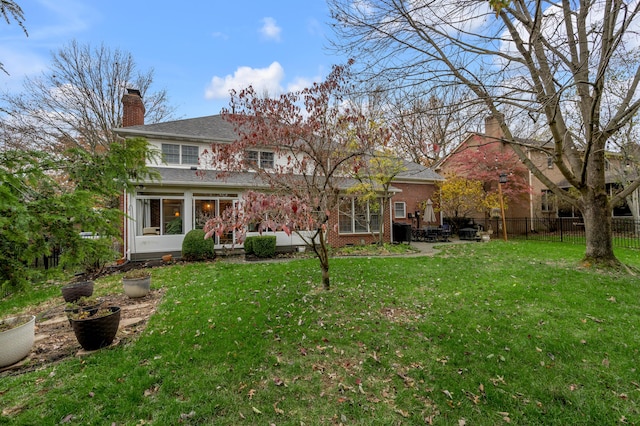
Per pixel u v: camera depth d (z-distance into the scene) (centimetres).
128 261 955
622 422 242
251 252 1076
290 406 262
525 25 542
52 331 428
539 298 506
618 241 1200
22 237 236
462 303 498
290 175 614
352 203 1297
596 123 582
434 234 1488
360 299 519
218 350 350
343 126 566
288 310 471
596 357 331
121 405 258
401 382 296
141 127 1141
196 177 1069
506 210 1802
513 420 246
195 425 238
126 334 405
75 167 339
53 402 261
